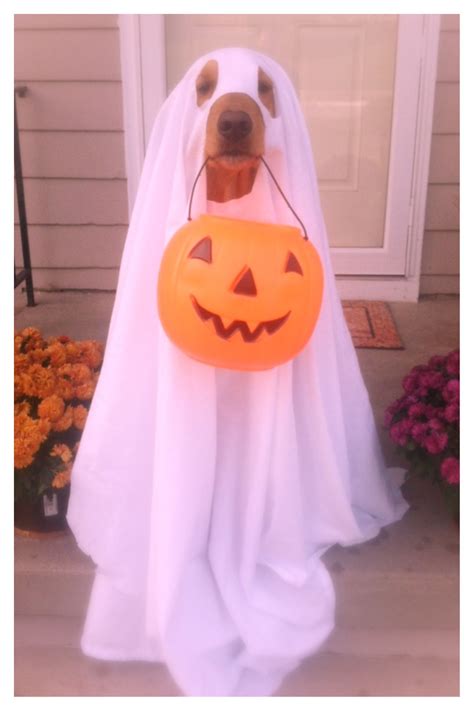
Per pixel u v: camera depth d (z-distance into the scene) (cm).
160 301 97
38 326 208
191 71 103
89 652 115
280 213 106
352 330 206
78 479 114
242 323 93
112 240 230
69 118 218
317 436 114
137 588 112
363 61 220
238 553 113
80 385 131
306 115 225
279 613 111
